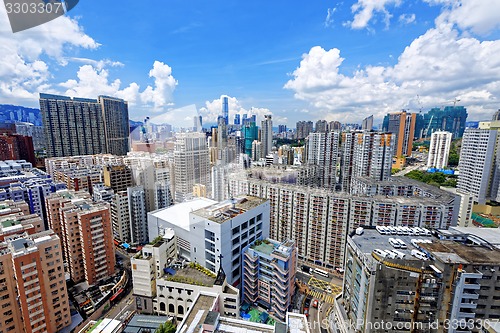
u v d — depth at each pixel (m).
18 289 50.97
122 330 48.59
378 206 83.19
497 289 45.19
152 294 55.59
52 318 56.62
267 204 72.94
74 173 115.81
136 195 60.66
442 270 46.34
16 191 90.25
